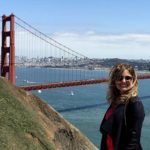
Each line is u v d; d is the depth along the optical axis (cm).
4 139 1662
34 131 2003
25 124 1997
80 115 9744
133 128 496
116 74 531
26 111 2212
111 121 509
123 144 500
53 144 2114
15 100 2242
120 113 506
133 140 495
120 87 525
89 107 11675
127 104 509
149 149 5834
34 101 2617
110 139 507
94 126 8019
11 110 2055
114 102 525
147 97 16400
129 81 525
